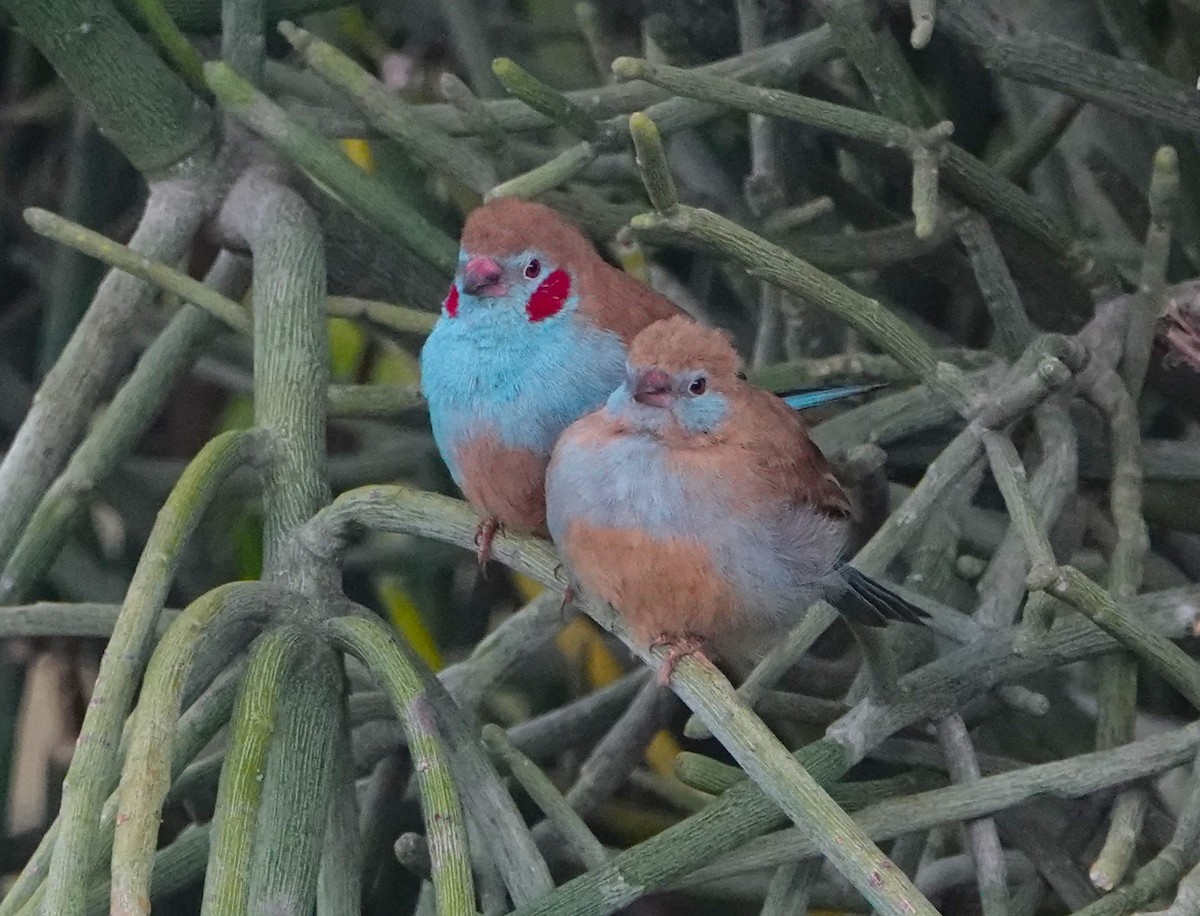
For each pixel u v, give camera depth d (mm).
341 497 5566
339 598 5473
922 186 6258
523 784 5934
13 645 8570
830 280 6082
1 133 9539
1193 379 7512
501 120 7031
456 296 6422
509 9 10031
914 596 6148
